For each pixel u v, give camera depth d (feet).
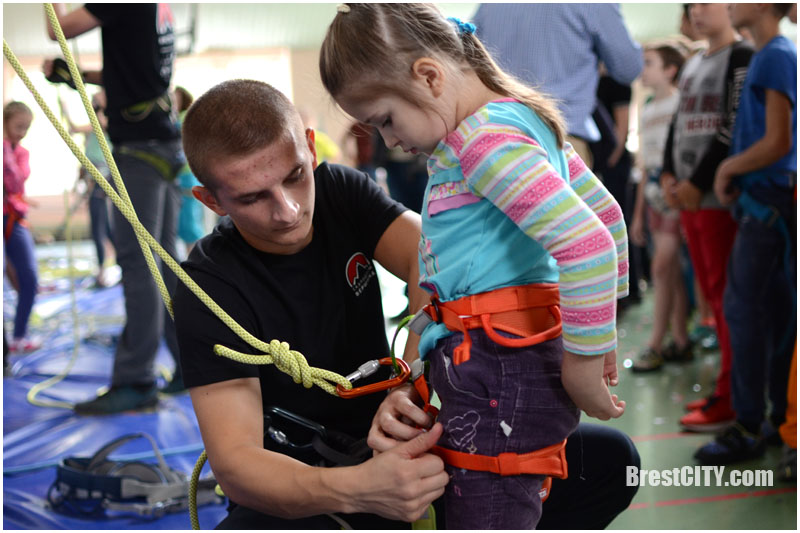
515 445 2.89
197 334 3.24
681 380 9.20
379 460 2.86
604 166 11.23
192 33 14.25
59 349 11.43
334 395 3.54
